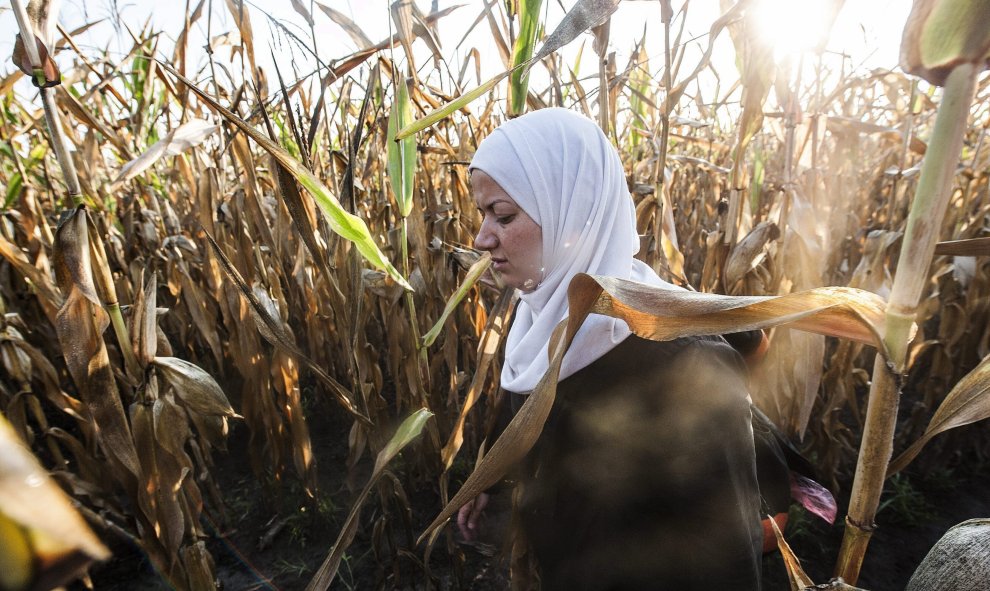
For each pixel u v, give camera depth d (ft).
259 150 9.80
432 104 7.76
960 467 9.29
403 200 5.16
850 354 8.02
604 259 3.75
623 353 3.50
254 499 9.11
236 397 11.17
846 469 9.52
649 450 3.50
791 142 7.06
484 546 7.95
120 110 10.69
